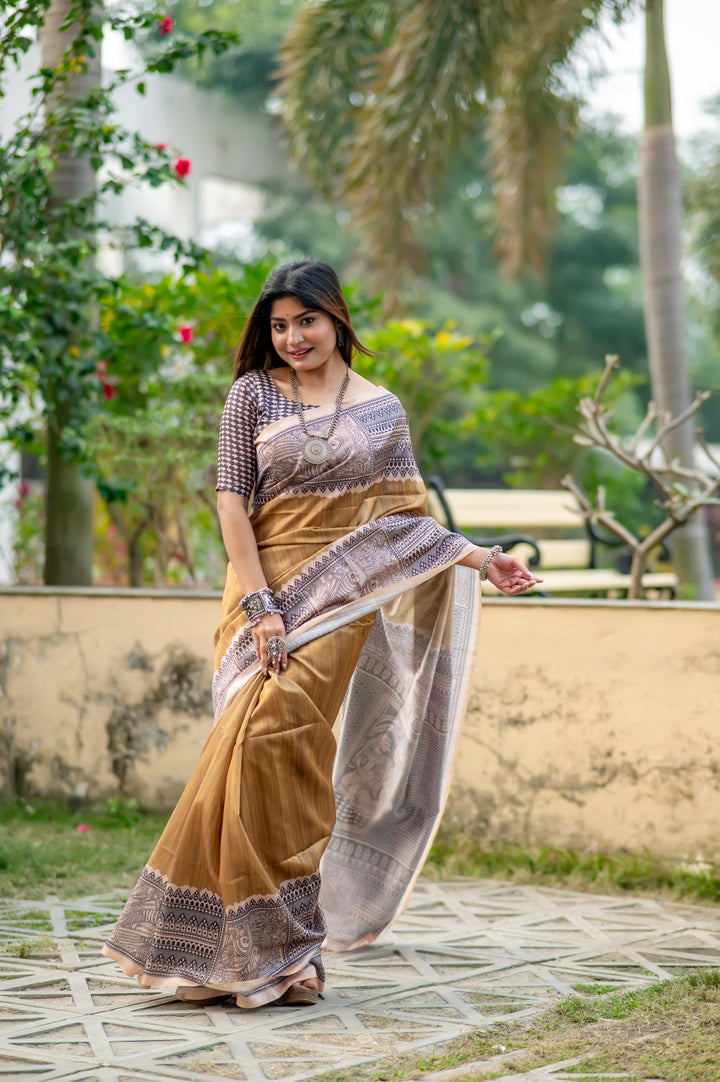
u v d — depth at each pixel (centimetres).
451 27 748
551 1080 227
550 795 427
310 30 823
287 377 310
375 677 326
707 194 1123
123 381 664
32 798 509
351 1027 263
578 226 2255
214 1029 261
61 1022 263
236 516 297
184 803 283
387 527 301
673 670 410
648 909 375
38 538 791
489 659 438
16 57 509
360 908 325
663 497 538
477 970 306
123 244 588
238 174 1958
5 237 529
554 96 811
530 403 1033
